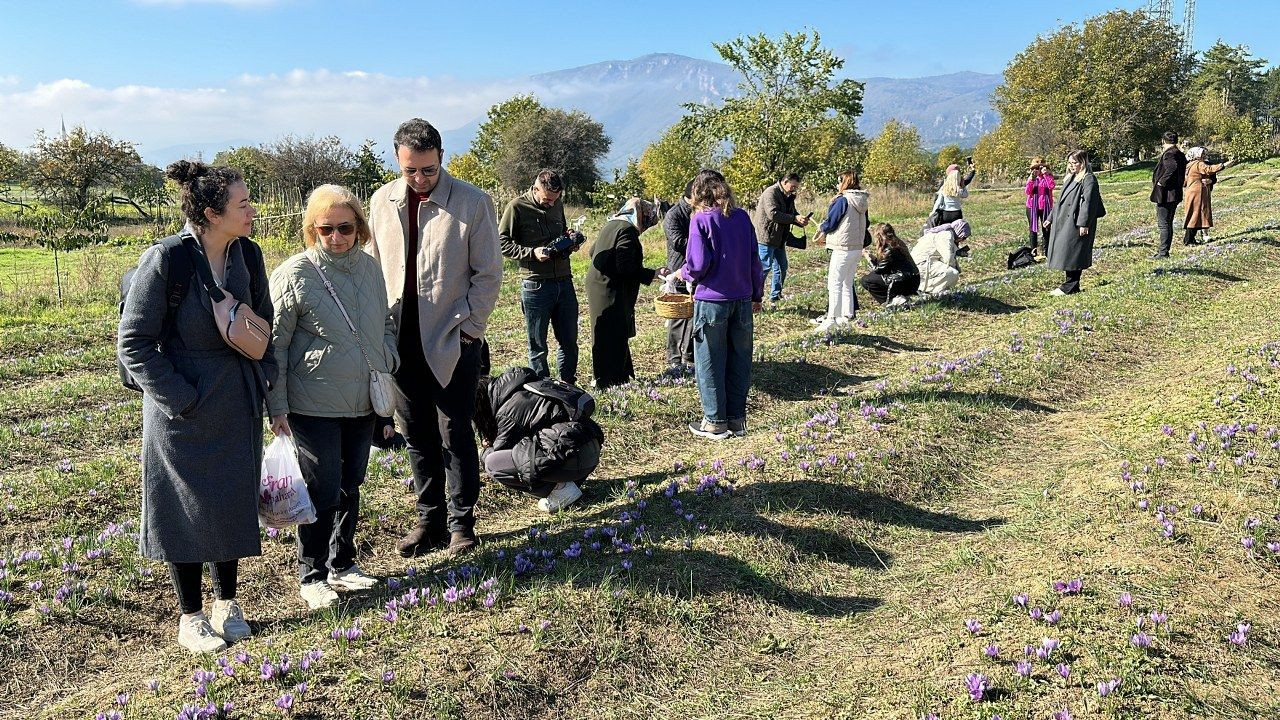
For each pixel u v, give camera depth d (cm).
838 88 3525
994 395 787
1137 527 507
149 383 363
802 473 601
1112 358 920
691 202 704
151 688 374
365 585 467
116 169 4344
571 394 589
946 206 1683
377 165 5322
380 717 353
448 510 526
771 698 384
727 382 727
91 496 601
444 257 473
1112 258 1594
